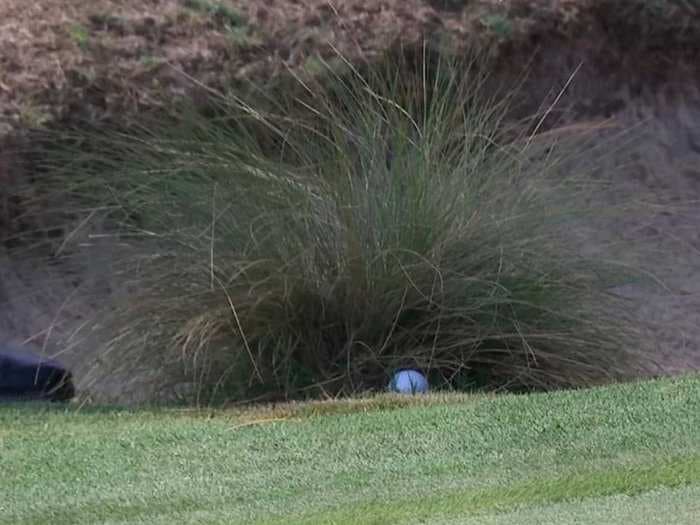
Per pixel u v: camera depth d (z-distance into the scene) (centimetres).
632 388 2403
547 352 3025
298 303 2925
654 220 4578
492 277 2998
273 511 1784
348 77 4231
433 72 4472
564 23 4862
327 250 2936
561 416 2211
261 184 2959
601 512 1647
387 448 2098
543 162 3275
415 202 2983
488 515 1667
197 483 1955
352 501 1806
